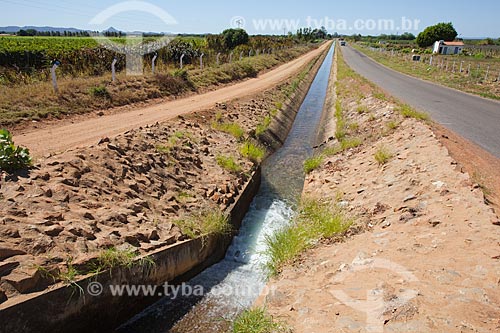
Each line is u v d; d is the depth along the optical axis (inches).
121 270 195.9
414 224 216.1
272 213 363.3
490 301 136.8
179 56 1069.8
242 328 169.9
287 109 836.6
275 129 647.8
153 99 651.5
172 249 229.1
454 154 314.5
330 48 4067.4
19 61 741.3
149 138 370.9
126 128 432.8
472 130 456.4
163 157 345.1
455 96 787.4
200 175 358.9
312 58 2253.9
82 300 176.6
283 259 236.4
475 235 184.5
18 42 1280.8
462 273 156.9
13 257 169.6
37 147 339.9
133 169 297.9
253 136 550.0
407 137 396.8
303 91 1156.5
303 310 165.9
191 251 247.3
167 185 310.3
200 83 857.5
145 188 284.8
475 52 2361.0
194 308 218.1
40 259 175.0
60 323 168.1
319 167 436.8
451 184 250.4
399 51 2748.5
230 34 1705.2
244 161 430.0
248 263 275.3
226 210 312.2
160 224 250.5
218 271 261.9
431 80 1137.4
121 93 604.7
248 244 304.2
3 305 148.3
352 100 774.5
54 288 166.2
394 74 1365.7
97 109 530.3
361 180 343.6
